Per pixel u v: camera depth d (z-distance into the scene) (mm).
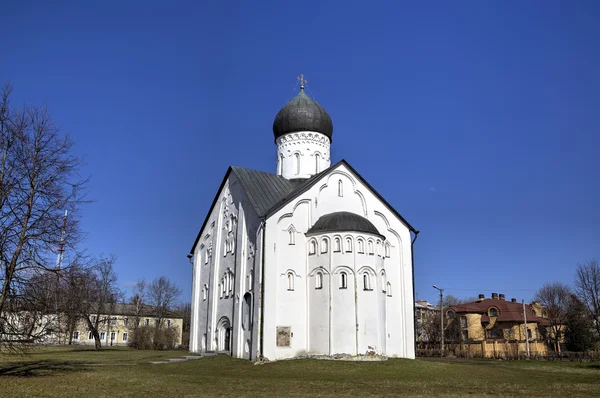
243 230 45656
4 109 27188
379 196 48844
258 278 40781
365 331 39625
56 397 20859
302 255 42688
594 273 79000
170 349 74125
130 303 113562
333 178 46500
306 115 53375
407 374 32719
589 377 33344
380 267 42250
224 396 21547
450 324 85750
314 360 37844
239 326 42938
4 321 25766
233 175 50250
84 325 93125
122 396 21406
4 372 31641
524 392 24219
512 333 80250
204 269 55500
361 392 23375
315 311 40969
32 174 27219
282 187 49000
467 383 28125
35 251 27062
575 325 79312
